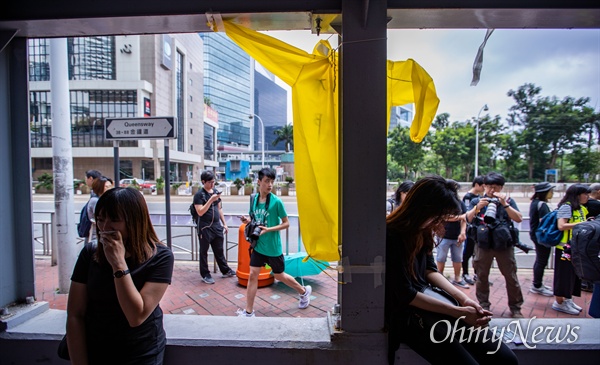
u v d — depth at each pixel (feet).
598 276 9.13
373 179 5.69
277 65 6.36
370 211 5.74
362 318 5.93
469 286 14.49
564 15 5.98
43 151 112.88
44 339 6.43
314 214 6.30
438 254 14.33
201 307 12.39
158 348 4.72
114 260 4.05
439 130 107.76
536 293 13.82
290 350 6.07
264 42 6.29
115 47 121.49
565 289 11.65
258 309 12.19
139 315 4.16
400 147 88.63
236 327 6.70
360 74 5.61
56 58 12.56
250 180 86.28
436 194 5.30
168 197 12.98
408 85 7.00
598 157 96.63
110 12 6.09
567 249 11.39
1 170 6.81
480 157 107.14
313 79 6.25
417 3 5.76
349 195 5.74
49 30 6.64
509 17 6.12
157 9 6.03
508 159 108.88
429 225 5.41
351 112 5.65
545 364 6.21
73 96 120.06
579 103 100.42
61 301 12.47
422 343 5.16
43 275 15.62
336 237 6.36
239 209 48.67
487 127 106.52
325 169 6.27
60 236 13.16
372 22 5.57
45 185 90.99
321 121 6.26
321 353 6.00
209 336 6.36
